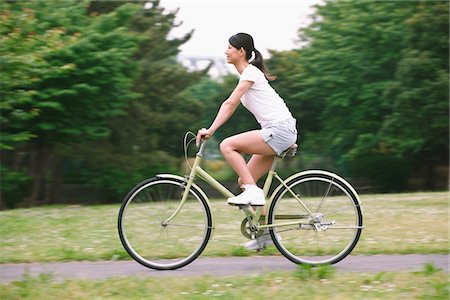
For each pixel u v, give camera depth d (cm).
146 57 2611
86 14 2212
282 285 522
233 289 513
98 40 1894
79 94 1927
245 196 566
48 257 638
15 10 1705
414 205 1022
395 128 2519
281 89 2914
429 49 2455
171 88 2609
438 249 652
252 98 571
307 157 2997
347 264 598
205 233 589
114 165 2388
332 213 589
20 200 2233
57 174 2381
